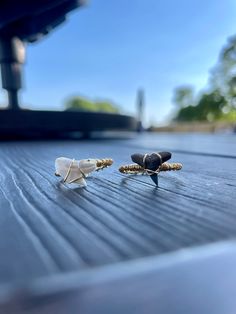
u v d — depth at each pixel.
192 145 0.28
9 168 0.11
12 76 0.39
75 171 0.08
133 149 0.22
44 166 0.12
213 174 0.09
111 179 0.08
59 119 0.37
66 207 0.05
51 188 0.07
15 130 0.35
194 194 0.06
